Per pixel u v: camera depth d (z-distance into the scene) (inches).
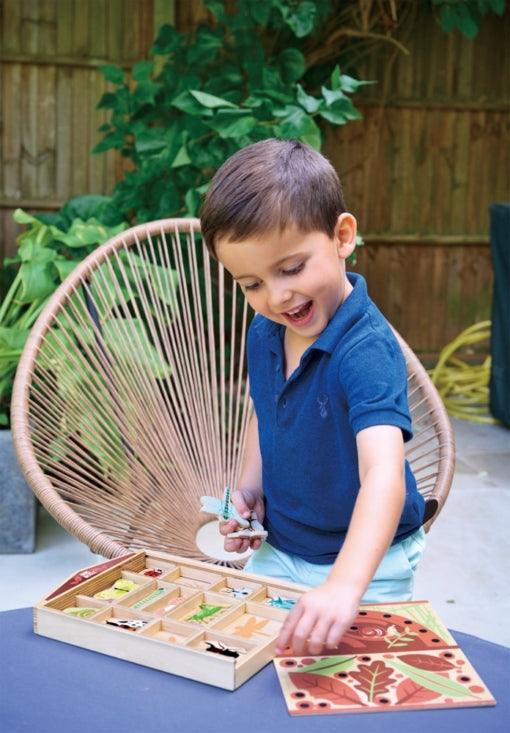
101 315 74.7
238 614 44.0
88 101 166.1
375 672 39.1
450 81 187.6
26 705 36.6
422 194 191.5
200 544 104.7
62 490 65.5
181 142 128.4
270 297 45.3
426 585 100.7
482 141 191.9
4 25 160.9
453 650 41.1
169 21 163.5
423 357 196.9
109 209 136.9
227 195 43.8
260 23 139.6
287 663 39.7
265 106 125.1
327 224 45.3
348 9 164.1
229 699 37.2
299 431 51.4
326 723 35.6
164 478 69.4
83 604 44.5
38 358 70.9
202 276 137.4
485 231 195.8
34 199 167.5
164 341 74.7
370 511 41.3
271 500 56.2
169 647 38.9
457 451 149.0
